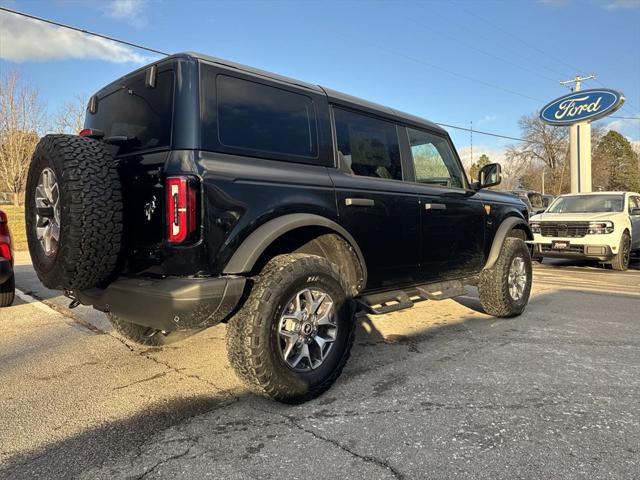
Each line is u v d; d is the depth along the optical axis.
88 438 2.51
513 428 2.58
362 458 2.28
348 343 3.17
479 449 2.36
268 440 2.47
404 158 4.17
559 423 2.64
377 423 2.66
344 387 3.20
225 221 2.66
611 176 66.88
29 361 3.78
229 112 2.88
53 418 2.76
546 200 20.20
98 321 5.06
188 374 3.48
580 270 10.35
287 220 2.92
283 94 3.24
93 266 2.74
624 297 6.72
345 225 3.36
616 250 9.82
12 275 5.63
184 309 2.49
